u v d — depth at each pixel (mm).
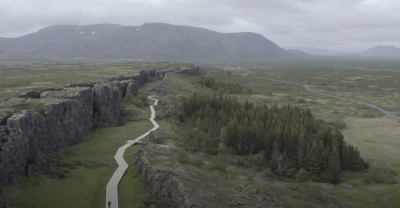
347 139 132625
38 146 72625
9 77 172875
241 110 128750
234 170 86000
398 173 100938
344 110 191250
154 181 62500
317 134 111688
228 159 96625
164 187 60844
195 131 111500
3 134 60500
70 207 56375
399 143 128500
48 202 58000
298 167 100938
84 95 103375
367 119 168125
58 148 83062
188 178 64438
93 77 180750
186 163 79062
